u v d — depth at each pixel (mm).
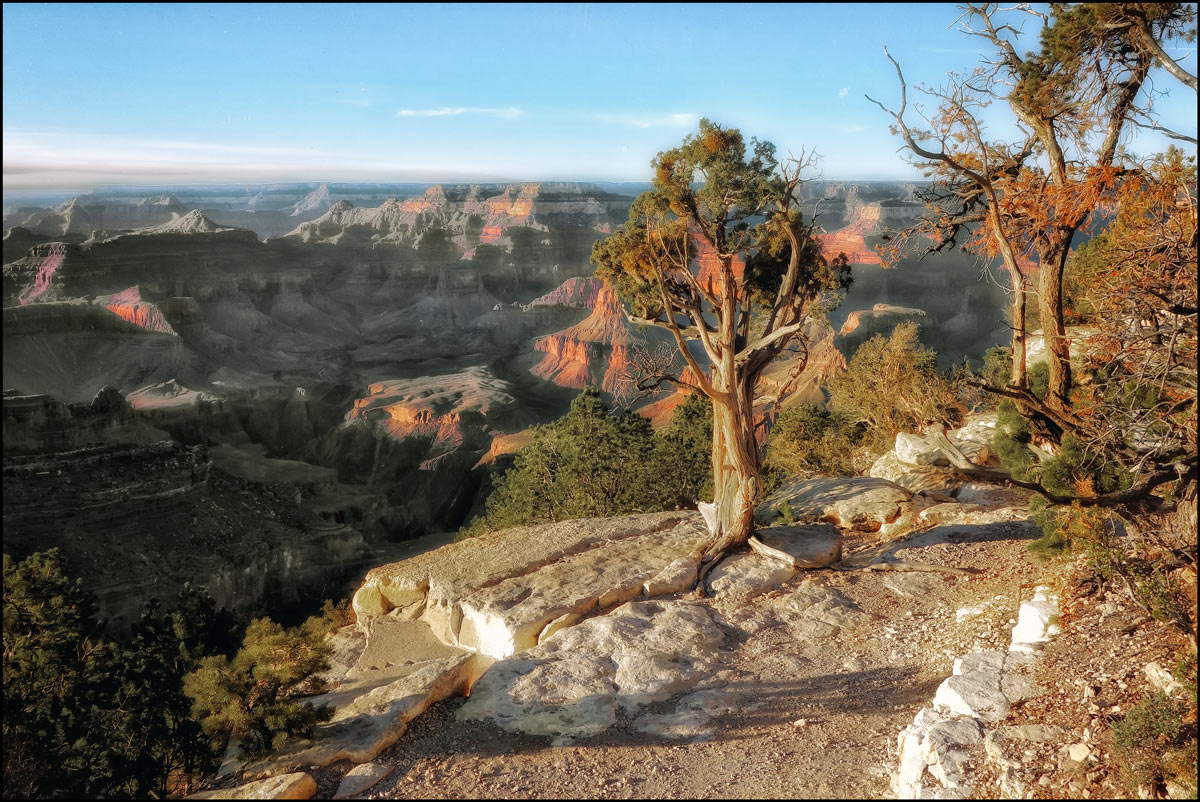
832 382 45438
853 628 16531
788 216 19766
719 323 20562
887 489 25531
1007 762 9383
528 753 11805
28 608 14422
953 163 13953
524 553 22031
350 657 18797
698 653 15375
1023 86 13891
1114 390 13336
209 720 11953
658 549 21641
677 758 11516
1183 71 11133
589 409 36719
